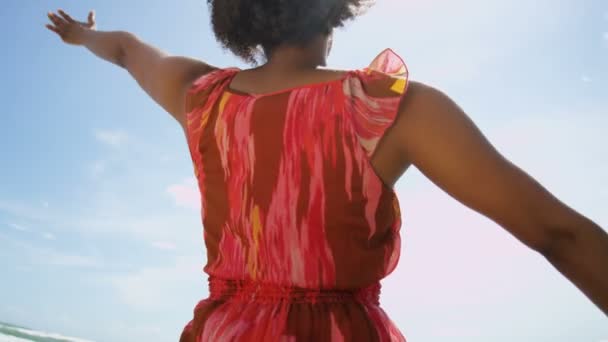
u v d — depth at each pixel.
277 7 0.95
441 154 0.80
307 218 0.85
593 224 0.74
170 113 1.18
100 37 1.42
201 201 1.01
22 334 15.27
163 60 1.25
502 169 0.77
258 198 0.88
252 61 1.05
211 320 0.93
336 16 0.98
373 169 0.83
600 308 0.75
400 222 0.91
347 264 0.85
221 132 0.95
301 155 0.86
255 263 0.90
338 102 0.86
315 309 0.85
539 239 0.76
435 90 0.84
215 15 1.04
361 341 0.83
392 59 0.88
